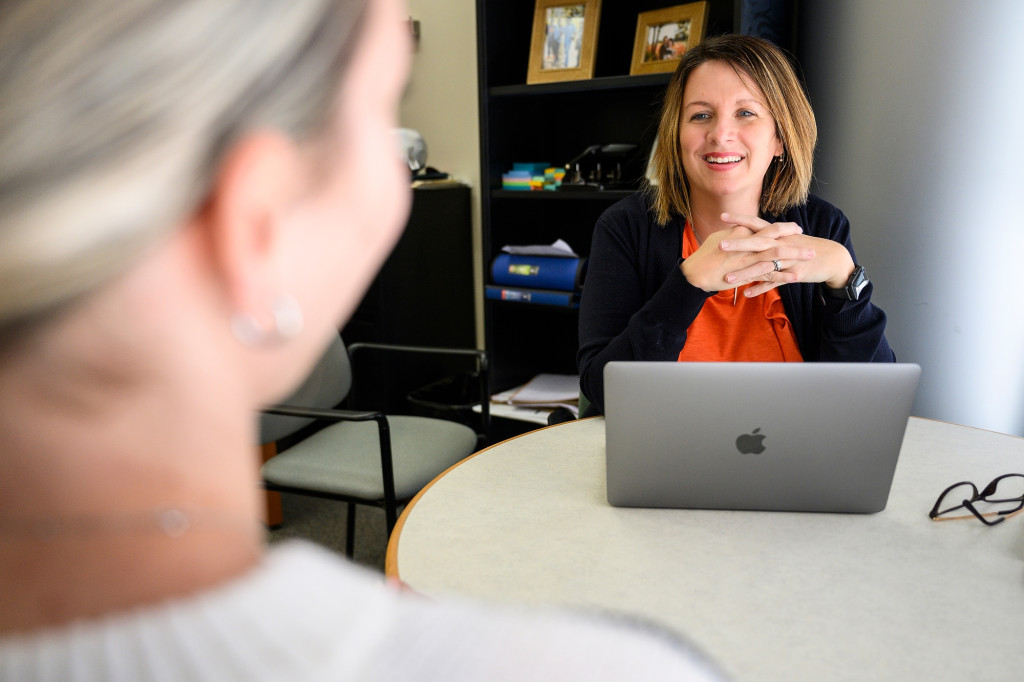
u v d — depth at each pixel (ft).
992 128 7.06
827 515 4.02
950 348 7.58
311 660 0.70
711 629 3.10
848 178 7.85
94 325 0.67
